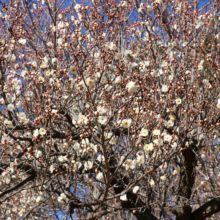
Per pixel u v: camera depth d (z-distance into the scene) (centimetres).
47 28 616
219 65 541
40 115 368
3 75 436
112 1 540
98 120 324
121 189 551
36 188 521
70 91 420
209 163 601
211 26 575
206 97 464
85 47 493
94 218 556
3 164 493
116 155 484
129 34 571
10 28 453
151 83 468
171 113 412
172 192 575
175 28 564
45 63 443
